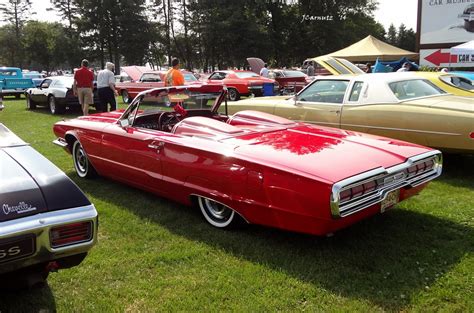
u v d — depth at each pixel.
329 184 2.88
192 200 4.00
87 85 11.50
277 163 3.19
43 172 2.48
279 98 7.29
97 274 3.10
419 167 3.59
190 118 4.25
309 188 2.98
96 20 52.69
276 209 3.20
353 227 3.86
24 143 2.89
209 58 51.88
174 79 9.88
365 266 3.14
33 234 2.20
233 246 3.51
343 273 3.04
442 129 5.12
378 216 4.12
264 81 17.14
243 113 4.78
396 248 3.42
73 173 5.88
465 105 5.23
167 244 3.58
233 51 46.97
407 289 2.81
